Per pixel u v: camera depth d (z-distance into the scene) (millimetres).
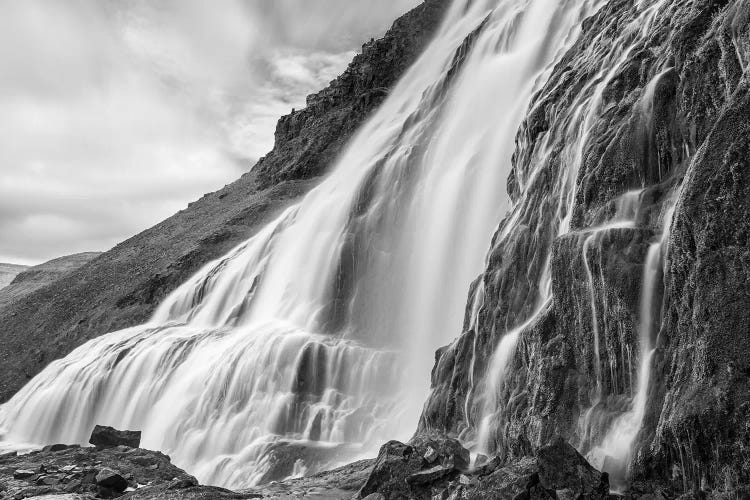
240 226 71562
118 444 26578
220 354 36875
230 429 31766
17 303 76438
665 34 17453
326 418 30344
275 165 91875
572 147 19312
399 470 13469
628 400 12789
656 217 14031
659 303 12727
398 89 82938
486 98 41562
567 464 10930
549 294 17703
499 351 18422
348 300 40625
